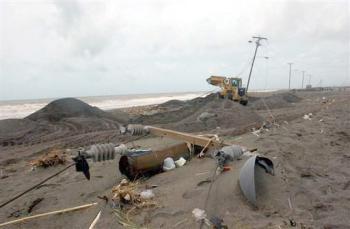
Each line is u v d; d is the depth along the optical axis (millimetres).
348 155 9109
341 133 12188
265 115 21531
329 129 13031
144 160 7285
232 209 5277
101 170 8383
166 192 6207
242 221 4934
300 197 5859
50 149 12539
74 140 14172
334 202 5828
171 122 19312
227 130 14922
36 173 8852
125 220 5195
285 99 39031
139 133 8641
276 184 6090
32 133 16531
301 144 10062
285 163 7727
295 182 6480
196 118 19422
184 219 5098
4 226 5469
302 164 8062
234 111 19953
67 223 5426
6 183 8047
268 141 10242
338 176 7320
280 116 20109
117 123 20125
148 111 29422
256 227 4758
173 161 7902
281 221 4953
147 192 6168
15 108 48125
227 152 7188
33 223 5535
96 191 6855
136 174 7172
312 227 4852
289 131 12359
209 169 7238
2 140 14578
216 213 5203
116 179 7535
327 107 24875
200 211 5242
